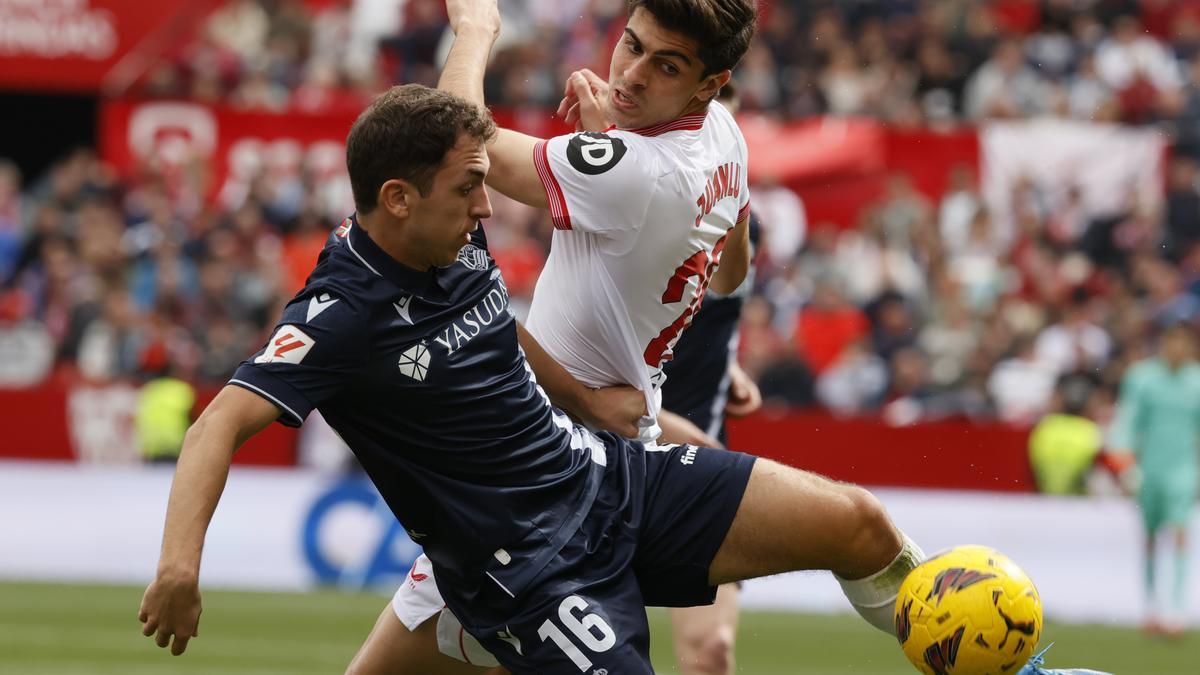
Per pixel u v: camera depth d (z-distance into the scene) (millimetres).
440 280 14281
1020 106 55938
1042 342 49000
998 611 14602
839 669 32312
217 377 47188
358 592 41438
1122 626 39969
